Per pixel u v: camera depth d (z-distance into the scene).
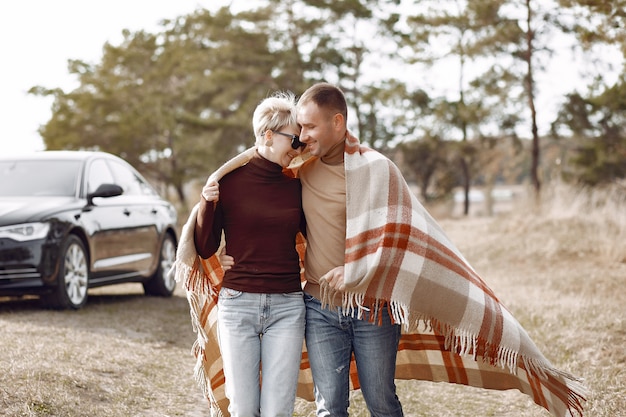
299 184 3.65
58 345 6.07
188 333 7.40
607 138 25.31
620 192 15.85
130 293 10.38
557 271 10.61
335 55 35.81
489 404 5.30
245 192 3.55
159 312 8.48
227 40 38.38
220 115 42.00
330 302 3.58
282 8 36.94
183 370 5.93
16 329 6.62
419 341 4.20
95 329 7.09
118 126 37.56
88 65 39.53
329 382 3.61
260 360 3.64
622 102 23.94
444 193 38.84
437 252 3.57
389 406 3.69
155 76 39.28
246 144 38.59
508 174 51.91
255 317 3.53
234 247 3.57
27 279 7.48
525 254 12.09
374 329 3.58
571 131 25.62
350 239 3.47
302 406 5.14
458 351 4.04
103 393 5.03
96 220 8.36
